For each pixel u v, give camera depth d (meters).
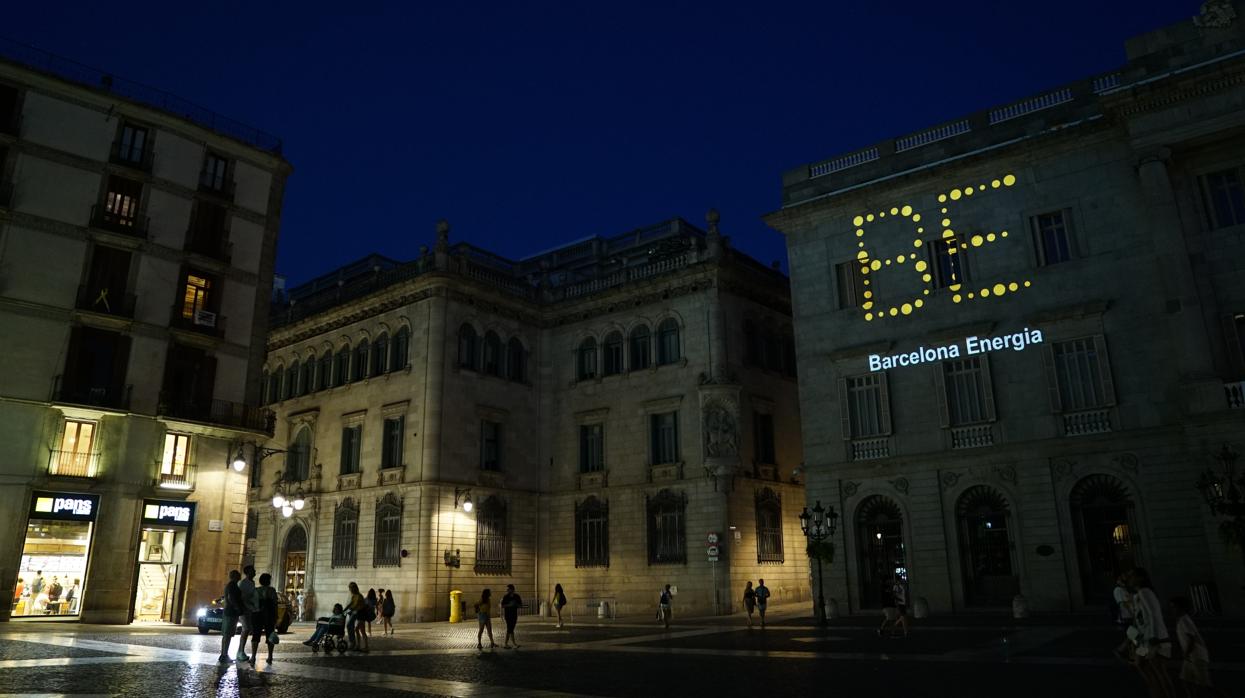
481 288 46.47
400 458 43.94
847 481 34.22
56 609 32.50
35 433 32.97
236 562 37.94
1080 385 29.98
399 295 46.66
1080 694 12.74
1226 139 28.23
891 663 17.53
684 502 41.31
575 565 44.91
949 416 32.22
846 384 35.00
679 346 43.59
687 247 47.41
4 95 34.72
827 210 36.75
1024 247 31.94
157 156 38.22
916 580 31.80
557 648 23.95
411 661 20.31
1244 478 24.25
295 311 54.53
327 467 48.34
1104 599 28.30
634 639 26.83
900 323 34.12
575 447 46.66
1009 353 31.47
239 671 17.45
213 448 37.81
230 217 40.59
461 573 42.12
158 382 36.53
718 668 17.69
